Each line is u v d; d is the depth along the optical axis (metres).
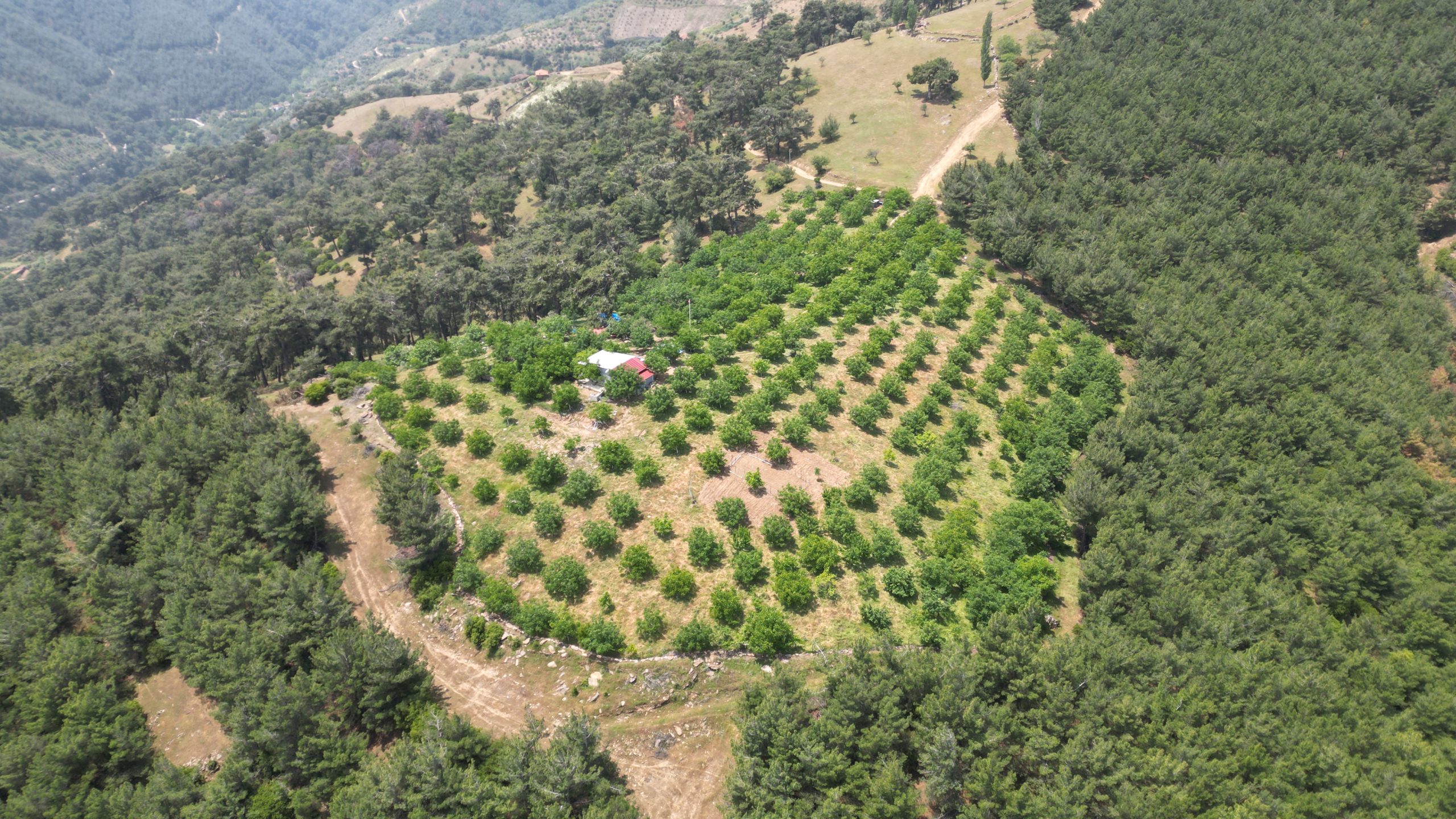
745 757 42.03
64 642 51.56
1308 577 60.47
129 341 98.12
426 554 56.78
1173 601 50.84
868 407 74.12
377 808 39.16
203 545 57.53
